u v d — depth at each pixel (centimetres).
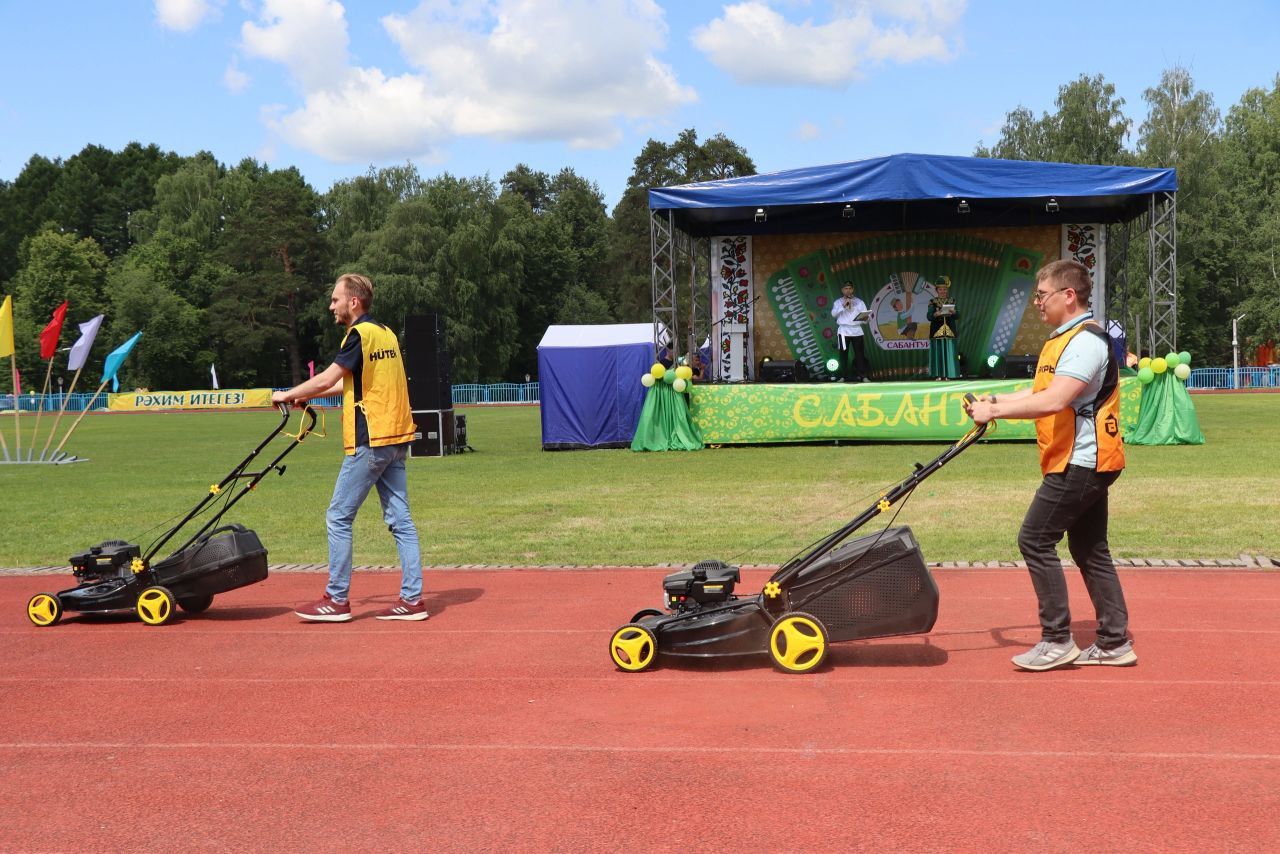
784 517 1112
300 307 8069
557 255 8538
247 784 419
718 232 2591
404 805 394
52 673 589
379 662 602
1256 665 555
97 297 7850
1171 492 1216
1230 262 6488
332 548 700
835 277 2572
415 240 6525
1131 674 543
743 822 372
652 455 2014
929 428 2058
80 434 3403
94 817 390
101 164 10650
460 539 1033
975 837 355
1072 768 414
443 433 2150
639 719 488
